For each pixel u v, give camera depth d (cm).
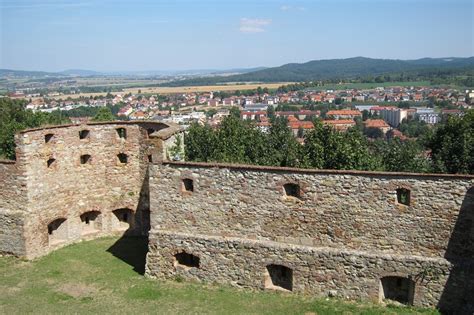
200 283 2281
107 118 6306
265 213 2148
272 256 2138
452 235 1914
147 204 2984
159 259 2336
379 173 1958
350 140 3788
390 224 1983
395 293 2064
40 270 2512
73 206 2880
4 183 2652
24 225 2603
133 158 2961
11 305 2123
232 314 1992
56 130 2742
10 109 6506
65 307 2100
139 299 2158
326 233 2075
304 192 2073
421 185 1919
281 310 2006
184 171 2244
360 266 2016
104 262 2617
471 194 1861
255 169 2127
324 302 2048
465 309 1888
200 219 2258
